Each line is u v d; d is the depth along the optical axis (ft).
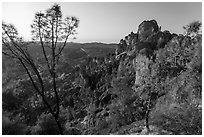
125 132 47.26
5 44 46.75
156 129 43.55
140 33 186.60
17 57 47.52
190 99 50.42
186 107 47.32
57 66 50.42
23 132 43.65
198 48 61.00
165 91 56.44
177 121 44.50
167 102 53.31
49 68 48.42
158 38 159.63
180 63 67.41
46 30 48.37
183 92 53.52
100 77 170.71
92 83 166.20
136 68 127.34
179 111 47.03
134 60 140.36
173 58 71.97
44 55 47.60
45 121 47.65
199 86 52.34
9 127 42.57
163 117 48.06
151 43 160.35
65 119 56.24
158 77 57.47
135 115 63.72
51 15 48.16
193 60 60.08
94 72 179.01
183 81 56.59
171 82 57.82
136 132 44.80
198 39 63.00
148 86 53.98
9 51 47.91
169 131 41.73
